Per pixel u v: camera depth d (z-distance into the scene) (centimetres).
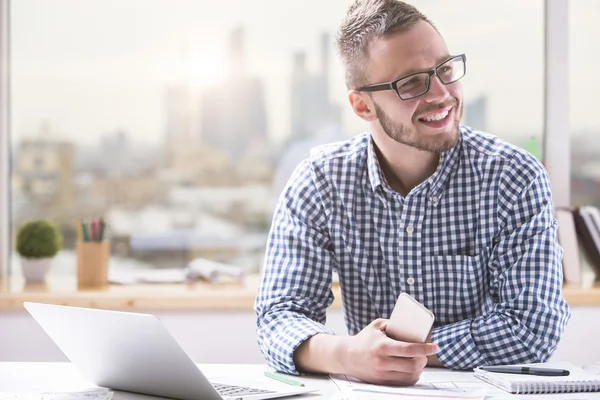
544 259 144
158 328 102
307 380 128
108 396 115
